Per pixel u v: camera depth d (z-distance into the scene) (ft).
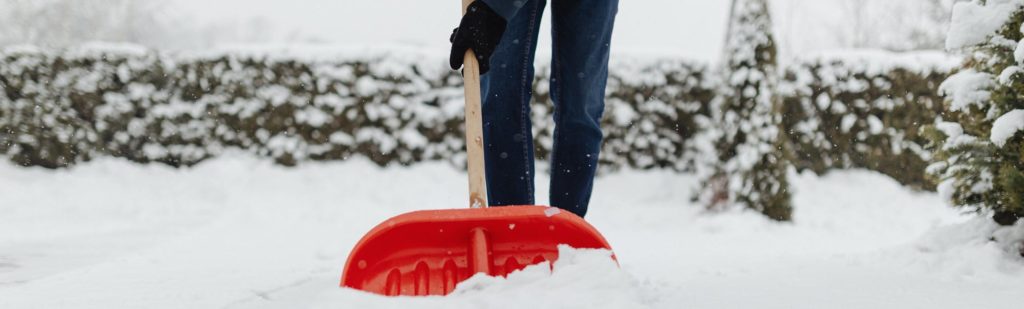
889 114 21.27
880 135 21.26
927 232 7.91
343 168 21.15
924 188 21.09
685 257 9.45
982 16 7.41
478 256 4.57
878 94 21.31
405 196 20.25
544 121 21.54
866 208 19.69
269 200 19.48
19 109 20.62
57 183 19.80
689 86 21.90
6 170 20.18
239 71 21.36
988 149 7.39
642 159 21.94
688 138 21.86
